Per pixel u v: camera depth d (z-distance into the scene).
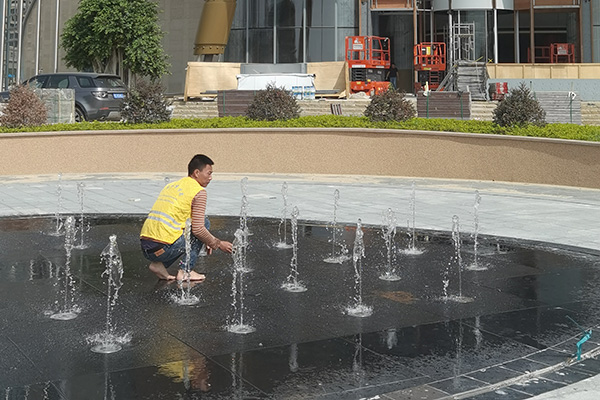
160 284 7.20
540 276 7.70
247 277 7.54
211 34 34.78
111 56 34.81
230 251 7.17
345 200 14.17
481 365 4.94
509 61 38.62
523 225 11.20
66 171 19.81
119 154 20.09
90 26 34.09
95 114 24.53
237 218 11.67
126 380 4.61
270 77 31.62
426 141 18.73
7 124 20.19
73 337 5.51
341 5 36.72
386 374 4.75
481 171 18.08
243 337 5.53
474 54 36.03
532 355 5.16
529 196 14.82
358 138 19.39
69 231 9.85
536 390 4.52
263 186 16.52
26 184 16.88
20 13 44.91
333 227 10.80
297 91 31.45
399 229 10.69
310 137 19.66
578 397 4.41
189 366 4.88
